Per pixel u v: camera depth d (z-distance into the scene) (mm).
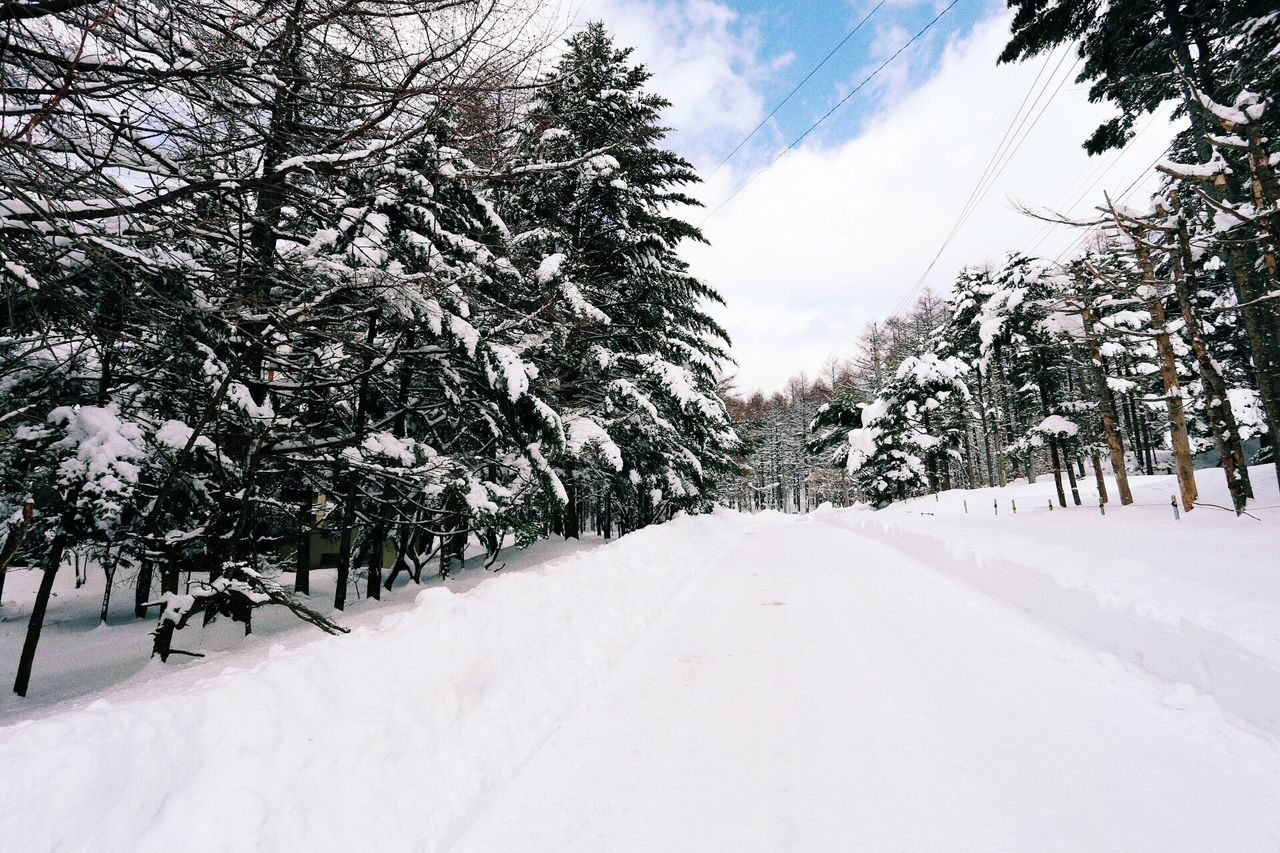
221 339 6652
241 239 5578
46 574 6102
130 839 1892
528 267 11172
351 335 7676
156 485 6629
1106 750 3385
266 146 5281
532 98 5652
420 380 10805
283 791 2285
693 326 18219
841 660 5176
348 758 2629
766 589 8898
